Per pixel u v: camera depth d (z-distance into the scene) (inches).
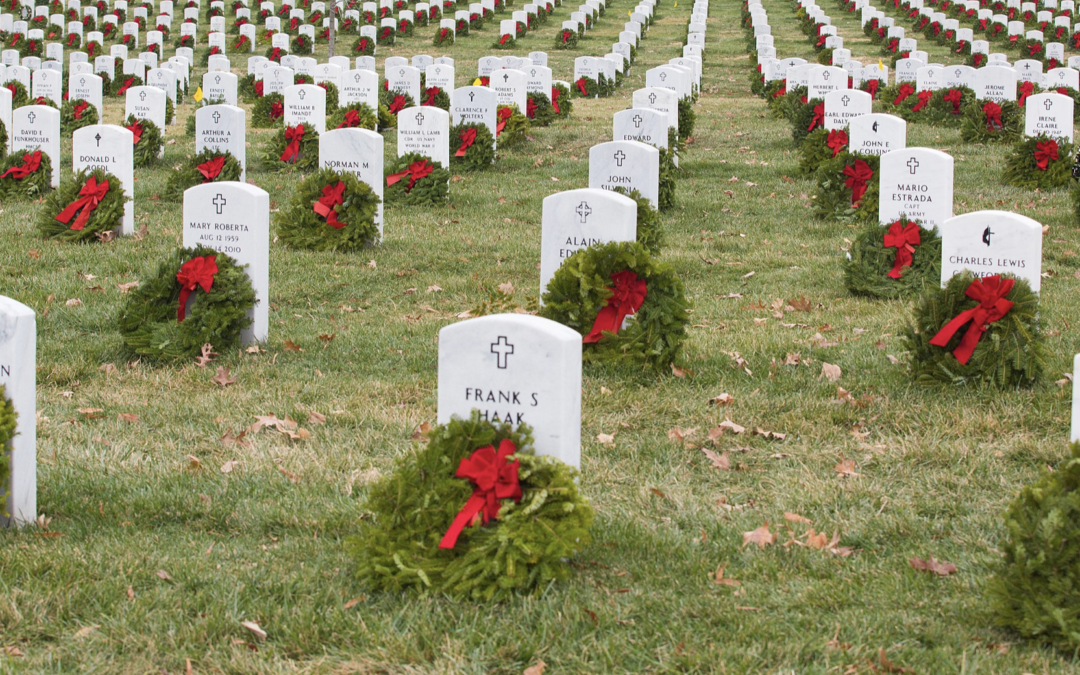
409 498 199.6
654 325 325.7
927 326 310.0
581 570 203.3
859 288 423.8
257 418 294.0
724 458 265.3
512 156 751.1
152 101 733.3
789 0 1967.3
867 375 322.3
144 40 1550.2
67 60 1432.1
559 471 197.2
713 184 662.5
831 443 277.6
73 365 334.0
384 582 192.5
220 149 613.6
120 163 517.3
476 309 399.9
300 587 196.1
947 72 932.0
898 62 1073.5
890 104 929.5
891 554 216.2
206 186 361.1
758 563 208.2
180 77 1105.4
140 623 184.4
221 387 322.7
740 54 1409.9
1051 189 626.8
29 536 217.0
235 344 358.3
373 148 511.5
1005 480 250.5
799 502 239.9
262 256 364.2
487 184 660.1
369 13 1577.3
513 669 171.9
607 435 279.3
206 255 353.1
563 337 202.7
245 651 176.4
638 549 213.9
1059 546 173.3
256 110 863.1
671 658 172.9
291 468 259.0
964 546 217.5
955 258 342.3
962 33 1393.9
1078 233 525.0
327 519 227.3
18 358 218.4
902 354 341.7
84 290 414.0
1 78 1002.7
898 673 169.3
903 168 448.8
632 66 1331.2
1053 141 629.9
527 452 202.2
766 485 253.4
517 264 474.0
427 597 189.2
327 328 383.2
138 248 482.6
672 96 742.5
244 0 1777.8
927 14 1611.7
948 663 170.1
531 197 619.2
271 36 1497.3
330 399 310.2
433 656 175.5
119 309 361.4
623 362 323.9
